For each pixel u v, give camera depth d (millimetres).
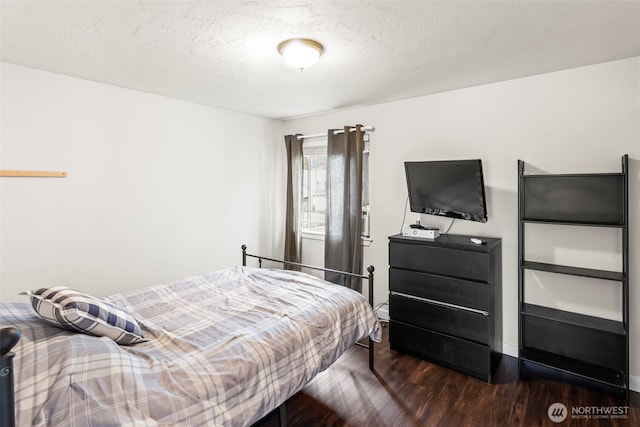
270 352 1622
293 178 4160
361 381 2404
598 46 2059
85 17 1692
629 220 2260
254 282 2672
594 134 2377
